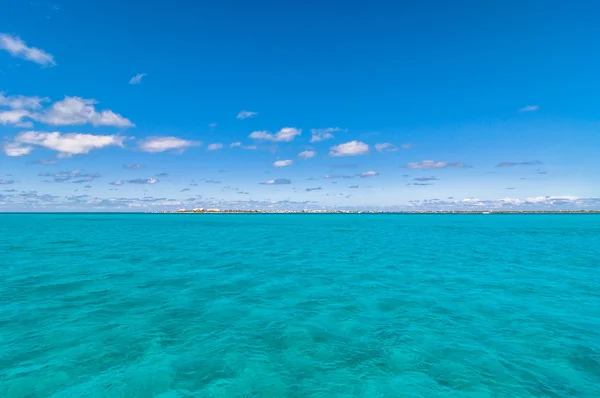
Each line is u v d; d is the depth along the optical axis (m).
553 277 22.67
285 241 49.31
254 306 15.54
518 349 10.94
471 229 79.38
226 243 45.72
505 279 21.94
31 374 9.06
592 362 10.07
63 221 122.12
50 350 10.53
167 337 11.71
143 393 8.34
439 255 33.78
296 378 9.12
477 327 12.93
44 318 13.43
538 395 8.40
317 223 117.06
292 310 14.98
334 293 18.14
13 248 36.53
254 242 47.47
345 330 12.56
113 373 9.23
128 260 28.73
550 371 9.54
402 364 9.91
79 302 15.81
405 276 22.92
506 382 8.96
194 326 12.83
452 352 10.70
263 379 9.04
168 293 17.75
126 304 15.59
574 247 41.03
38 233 59.25
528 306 15.76
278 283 20.52
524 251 37.09
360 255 33.69
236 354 10.45
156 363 9.81
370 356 10.41
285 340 11.57
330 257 32.22
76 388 8.48
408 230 75.50
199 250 36.94
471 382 8.96
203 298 16.86
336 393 8.45
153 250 36.25
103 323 12.98
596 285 20.16
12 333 11.84
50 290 18.06
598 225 98.00
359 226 95.69
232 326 12.88
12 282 19.84
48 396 8.16
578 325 13.14
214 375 9.21
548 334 12.20
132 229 74.50
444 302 16.42
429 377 9.22
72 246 39.03
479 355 10.50
